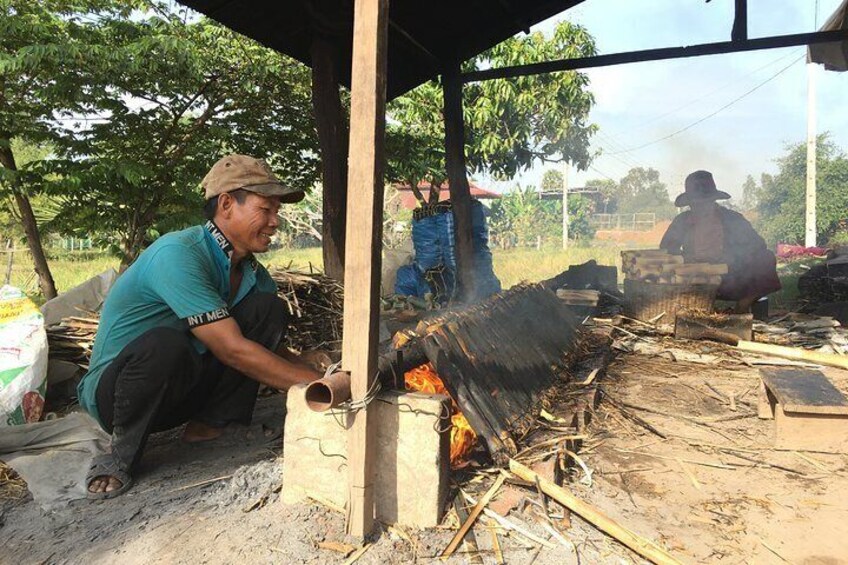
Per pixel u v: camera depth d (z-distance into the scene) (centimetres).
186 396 261
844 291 756
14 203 984
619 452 284
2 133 760
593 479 253
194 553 193
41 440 271
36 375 299
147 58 732
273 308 283
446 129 664
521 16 606
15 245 1647
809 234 2327
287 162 948
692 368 442
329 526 206
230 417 291
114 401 238
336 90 546
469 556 189
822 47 794
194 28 853
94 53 686
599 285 778
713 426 321
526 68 624
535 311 421
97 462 239
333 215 551
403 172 977
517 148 1155
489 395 273
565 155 1203
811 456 280
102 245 852
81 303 443
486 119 1066
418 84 701
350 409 194
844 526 216
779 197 2973
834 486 249
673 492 242
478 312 333
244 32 547
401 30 595
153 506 226
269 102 884
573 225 3506
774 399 324
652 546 196
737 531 212
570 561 190
